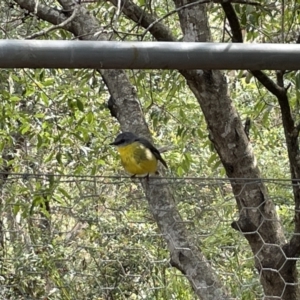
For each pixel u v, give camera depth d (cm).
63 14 802
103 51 241
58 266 700
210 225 754
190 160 910
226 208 803
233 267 751
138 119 776
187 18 642
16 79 898
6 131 950
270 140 1173
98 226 728
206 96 663
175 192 714
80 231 712
